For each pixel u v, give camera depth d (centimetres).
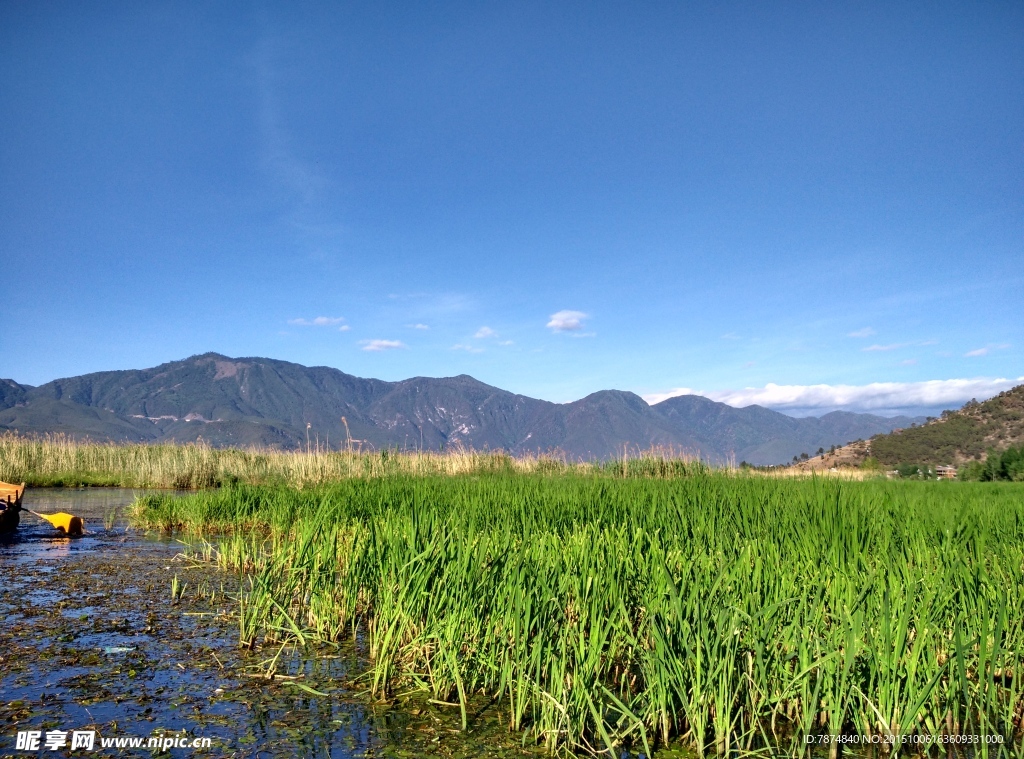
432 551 537
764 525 712
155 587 769
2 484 1270
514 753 390
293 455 2205
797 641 405
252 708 445
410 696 468
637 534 599
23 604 686
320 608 591
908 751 388
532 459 2322
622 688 471
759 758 378
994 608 440
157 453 2647
